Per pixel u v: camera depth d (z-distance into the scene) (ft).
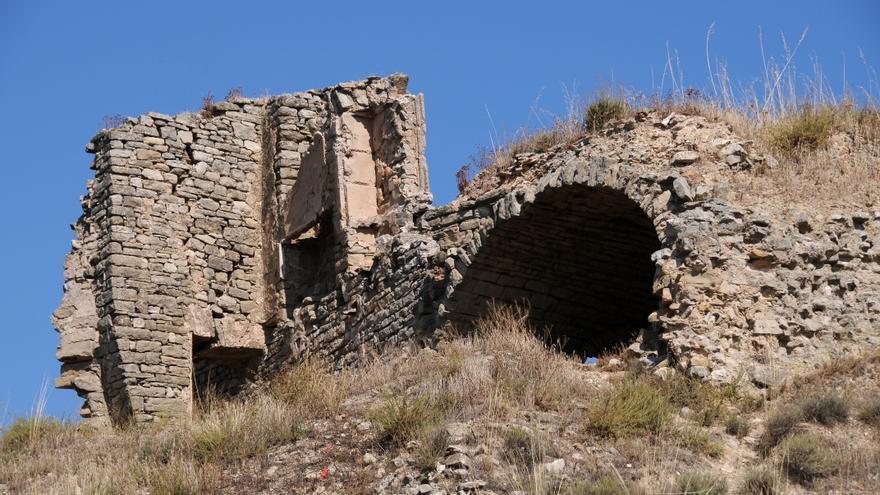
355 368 75.61
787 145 63.21
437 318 71.51
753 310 56.54
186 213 91.40
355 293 79.92
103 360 86.79
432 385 53.83
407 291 74.69
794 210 59.31
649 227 69.41
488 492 44.45
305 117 94.43
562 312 75.20
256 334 90.58
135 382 85.20
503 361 55.52
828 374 53.78
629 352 58.70
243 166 94.63
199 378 92.84
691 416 51.67
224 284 91.30
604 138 67.56
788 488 44.60
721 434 50.21
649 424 49.93
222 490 49.32
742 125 64.64
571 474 45.93
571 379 54.75
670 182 60.44
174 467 51.21
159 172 91.40
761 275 57.36
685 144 63.00
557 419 50.49
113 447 59.06
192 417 70.69
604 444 48.42
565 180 65.51
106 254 88.38
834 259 58.23
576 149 68.64
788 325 56.34
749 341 55.98
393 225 80.64
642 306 77.20
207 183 92.89
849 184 60.85
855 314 57.00
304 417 54.75
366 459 48.96
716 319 56.08
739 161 61.62
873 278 58.18
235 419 54.44
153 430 63.46
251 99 96.48
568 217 68.59
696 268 57.26
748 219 58.59
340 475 48.52
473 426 49.32
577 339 76.54
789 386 53.72
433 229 76.18
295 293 90.12
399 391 55.57
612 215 68.23
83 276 89.15
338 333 81.20
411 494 45.52
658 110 66.85
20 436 63.00
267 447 52.37
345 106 86.02
